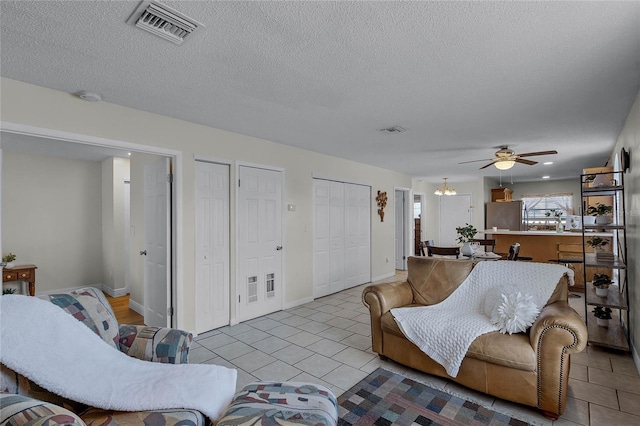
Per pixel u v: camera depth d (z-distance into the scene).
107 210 5.30
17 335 1.32
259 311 4.11
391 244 6.84
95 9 1.55
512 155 4.43
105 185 5.35
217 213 3.67
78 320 1.60
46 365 1.34
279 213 4.37
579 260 4.43
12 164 4.69
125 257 5.23
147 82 2.40
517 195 9.46
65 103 2.57
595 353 2.93
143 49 1.93
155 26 1.70
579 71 2.23
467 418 2.02
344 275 5.58
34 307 1.44
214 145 3.60
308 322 3.88
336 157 5.33
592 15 1.60
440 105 2.89
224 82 2.40
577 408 2.10
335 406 1.50
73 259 5.21
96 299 1.81
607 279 3.29
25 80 2.35
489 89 2.54
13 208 4.71
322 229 5.12
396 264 7.71
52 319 1.46
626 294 3.12
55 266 5.04
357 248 5.89
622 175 3.42
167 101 2.79
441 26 1.70
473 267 2.95
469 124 3.47
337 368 2.69
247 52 1.97
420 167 6.40
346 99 2.75
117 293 5.13
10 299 1.43
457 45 1.89
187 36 1.79
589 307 4.28
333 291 5.35
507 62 2.10
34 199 4.87
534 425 1.94
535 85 2.47
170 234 3.32
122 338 1.80
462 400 2.21
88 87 2.48
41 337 1.38
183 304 3.32
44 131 2.46
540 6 1.53
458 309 2.75
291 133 3.84
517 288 2.54
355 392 2.32
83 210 5.31
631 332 2.94
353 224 5.79
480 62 2.10
